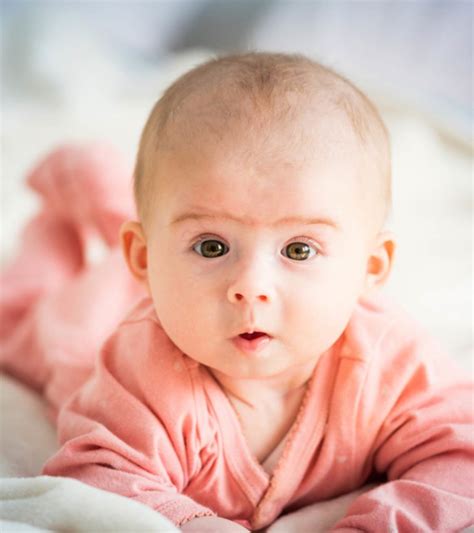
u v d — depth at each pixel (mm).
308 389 860
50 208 1438
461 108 2408
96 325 1214
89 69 2504
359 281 812
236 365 759
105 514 696
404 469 867
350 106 800
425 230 1721
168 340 856
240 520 851
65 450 825
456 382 900
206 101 776
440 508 769
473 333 1292
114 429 835
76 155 1402
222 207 737
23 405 1129
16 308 1364
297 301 748
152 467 796
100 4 2738
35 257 1413
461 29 2453
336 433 854
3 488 752
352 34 2594
